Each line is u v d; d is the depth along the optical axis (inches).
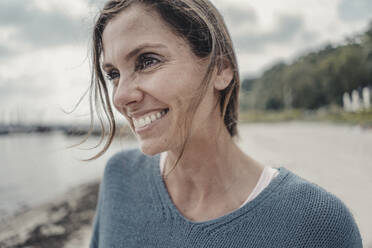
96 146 51.8
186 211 48.9
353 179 350.0
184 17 42.3
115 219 54.0
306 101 3142.2
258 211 42.8
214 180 47.5
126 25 42.3
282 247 40.4
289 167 464.1
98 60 50.3
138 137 44.3
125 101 42.6
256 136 1344.7
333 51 3245.6
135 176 56.1
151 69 41.7
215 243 42.8
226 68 47.9
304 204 41.8
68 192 560.7
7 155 1653.5
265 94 3969.0
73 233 289.1
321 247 39.9
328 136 1114.7
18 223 346.0
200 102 42.9
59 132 4050.2
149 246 48.3
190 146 46.4
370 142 800.9
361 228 199.3
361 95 2476.6
